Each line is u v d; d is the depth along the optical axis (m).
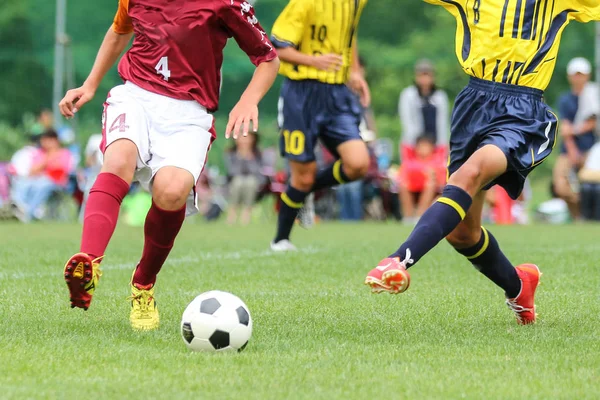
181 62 16.38
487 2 16.98
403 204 54.25
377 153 62.16
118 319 17.62
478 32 17.00
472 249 17.11
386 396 11.68
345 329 16.67
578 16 17.09
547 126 16.69
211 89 16.75
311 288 22.53
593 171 54.62
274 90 97.19
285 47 30.16
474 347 14.95
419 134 53.81
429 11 125.25
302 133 31.28
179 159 15.82
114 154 15.73
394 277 14.32
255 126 16.41
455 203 15.62
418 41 120.38
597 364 13.66
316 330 16.48
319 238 39.38
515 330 16.72
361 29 126.12
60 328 16.45
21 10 96.00
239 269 26.50
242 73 85.12
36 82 99.88
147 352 14.26
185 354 14.10
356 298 20.72
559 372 13.10
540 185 117.31
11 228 47.28
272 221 60.12
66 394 11.63
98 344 14.91
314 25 30.47
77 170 61.09
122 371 12.95
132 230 47.84
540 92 16.92
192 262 28.38
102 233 15.16
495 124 16.67
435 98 53.59
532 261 28.59
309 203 43.62
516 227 48.53
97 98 94.25
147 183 16.30
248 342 15.12
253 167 56.41
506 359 13.98
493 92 16.80
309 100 31.12
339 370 13.12
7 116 98.75
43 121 59.22
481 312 18.89
